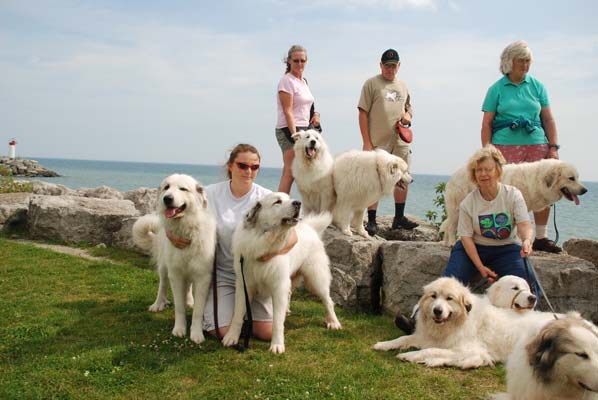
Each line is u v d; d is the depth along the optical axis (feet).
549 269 17.67
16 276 21.48
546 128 21.97
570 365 9.50
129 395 11.32
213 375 12.44
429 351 13.78
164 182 14.90
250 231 14.34
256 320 15.60
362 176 22.62
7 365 12.73
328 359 13.76
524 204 16.42
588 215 84.89
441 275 18.54
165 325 16.08
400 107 25.39
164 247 16.06
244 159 16.19
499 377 12.77
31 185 47.16
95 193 39.73
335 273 20.56
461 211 17.13
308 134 22.90
